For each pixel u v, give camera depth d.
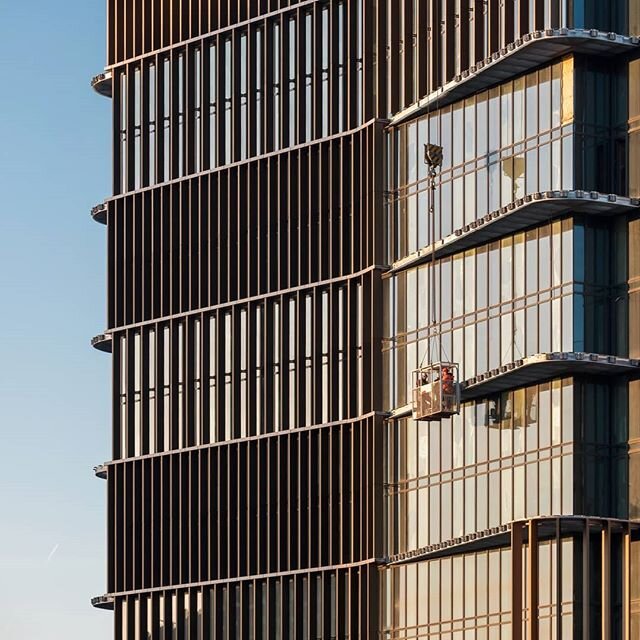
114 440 140.88
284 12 133.50
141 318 140.25
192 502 136.25
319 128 131.12
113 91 143.62
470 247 119.25
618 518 110.50
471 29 120.75
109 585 140.25
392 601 124.56
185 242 138.12
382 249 126.50
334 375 129.00
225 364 135.25
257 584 132.00
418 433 123.44
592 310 111.25
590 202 110.06
